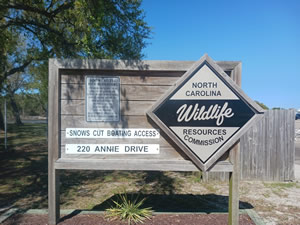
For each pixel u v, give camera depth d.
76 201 4.34
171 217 3.23
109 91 3.07
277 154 5.71
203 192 4.91
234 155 2.93
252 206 4.05
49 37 6.21
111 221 3.08
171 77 3.08
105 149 3.03
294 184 5.45
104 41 5.33
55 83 3.00
